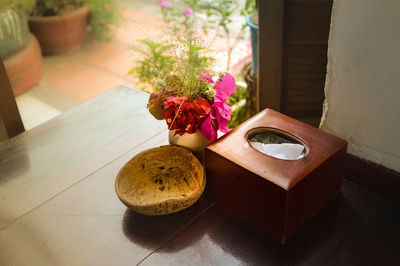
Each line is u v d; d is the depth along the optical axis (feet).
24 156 4.38
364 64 3.39
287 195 2.93
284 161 3.17
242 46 10.11
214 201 3.69
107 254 3.31
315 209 3.44
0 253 3.39
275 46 5.39
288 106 5.93
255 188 3.15
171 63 3.61
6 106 4.77
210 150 3.35
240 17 10.68
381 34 3.18
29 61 9.31
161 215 3.60
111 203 3.76
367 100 3.51
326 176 3.33
